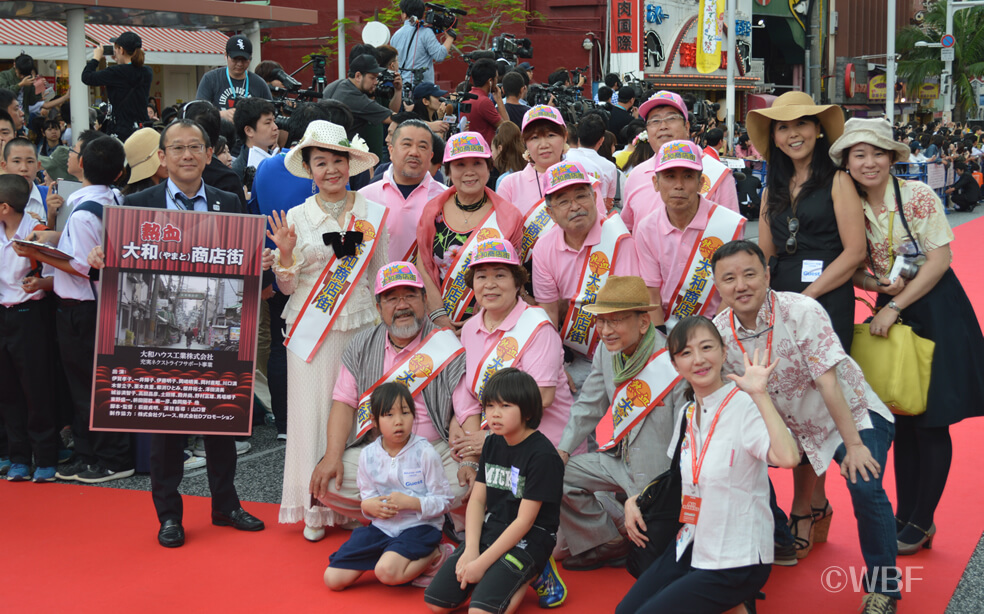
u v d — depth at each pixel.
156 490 4.30
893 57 25.27
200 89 7.86
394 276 4.21
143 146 5.30
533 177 5.10
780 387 3.59
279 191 5.35
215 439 4.42
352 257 4.50
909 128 26.36
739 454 3.17
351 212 4.55
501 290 4.11
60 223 5.45
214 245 4.27
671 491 3.48
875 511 3.45
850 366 3.58
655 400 3.84
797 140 3.91
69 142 10.76
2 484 5.12
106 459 5.21
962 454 5.34
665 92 5.19
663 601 3.18
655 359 3.87
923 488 4.01
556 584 3.69
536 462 3.54
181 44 16.56
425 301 4.68
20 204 5.17
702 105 14.77
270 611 3.64
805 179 4.00
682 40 25.53
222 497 4.48
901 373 3.82
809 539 4.08
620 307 3.78
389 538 3.86
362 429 4.26
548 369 4.12
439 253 4.70
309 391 4.45
